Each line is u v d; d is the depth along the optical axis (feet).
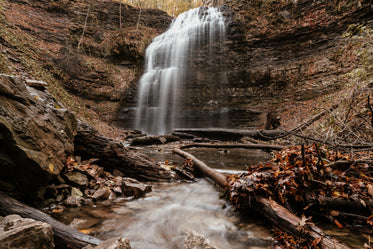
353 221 7.17
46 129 8.89
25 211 6.14
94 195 9.68
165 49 72.69
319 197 7.52
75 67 51.34
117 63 66.74
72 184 9.82
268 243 6.33
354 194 7.36
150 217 8.18
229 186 9.24
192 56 68.18
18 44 38.01
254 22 60.18
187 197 10.40
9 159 7.02
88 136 12.65
